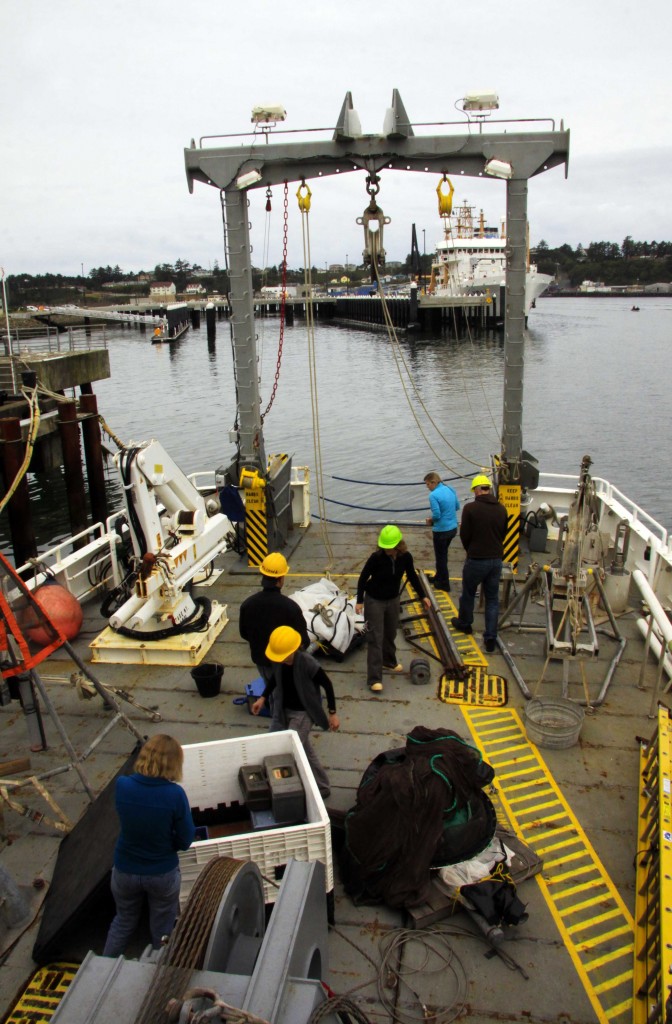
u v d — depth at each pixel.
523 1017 3.34
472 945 3.72
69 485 18.59
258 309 113.81
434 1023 3.31
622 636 6.79
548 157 7.93
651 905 3.65
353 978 3.54
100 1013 2.12
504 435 8.68
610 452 25.56
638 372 46.09
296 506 10.34
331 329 98.25
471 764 4.14
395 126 7.85
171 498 6.84
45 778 4.57
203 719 5.78
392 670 6.40
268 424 32.19
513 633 7.03
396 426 30.45
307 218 8.27
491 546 6.49
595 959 3.62
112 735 5.62
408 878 3.87
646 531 7.86
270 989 2.11
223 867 2.67
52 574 7.43
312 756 4.60
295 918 2.36
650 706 5.76
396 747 5.32
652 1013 3.00
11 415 18.78
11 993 3.51
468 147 7.92
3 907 3.83
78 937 3.78
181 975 2.17
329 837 3.71
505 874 3.92
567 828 4.51
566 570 5.90
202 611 7.05
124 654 6.72
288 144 8.01
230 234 8.38
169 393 43.06
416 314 73.31
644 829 4.34
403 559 5.89
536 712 5.57
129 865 3.29
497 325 69.56
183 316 101.69
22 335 66.19
